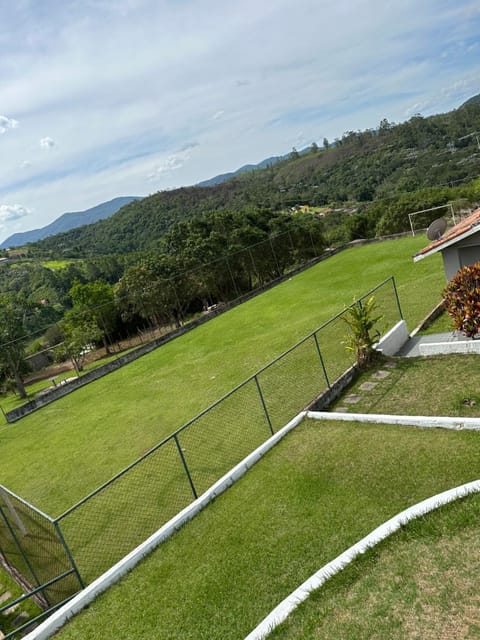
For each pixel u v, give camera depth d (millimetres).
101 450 12391
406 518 4887
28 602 6836
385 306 15734
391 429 7297
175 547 6125
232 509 6527
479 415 6980
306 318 18953
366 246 32156
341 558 4688
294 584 4770
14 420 20266
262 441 8820
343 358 12023
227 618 4656
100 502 9086
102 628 5125
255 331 20141
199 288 32469
